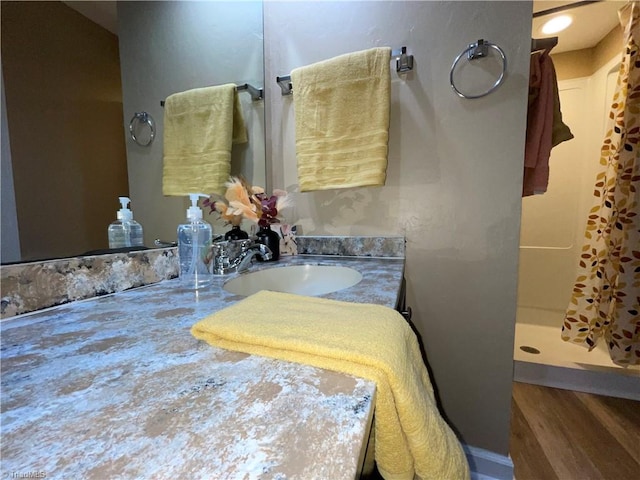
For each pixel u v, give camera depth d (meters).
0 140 0.47
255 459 0.20
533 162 1.01
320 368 0.32
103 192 0.64
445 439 0.38
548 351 1.78
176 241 0.84
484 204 0.99
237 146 1.10
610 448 1.17
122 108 0.69
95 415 0.25
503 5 0.92
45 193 0.53
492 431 1.05
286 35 1.20
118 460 0.20
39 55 0.52
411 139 1.05
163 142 0.81
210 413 0.25
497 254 0.99
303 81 1.06
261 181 1.22
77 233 0.58
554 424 1.30
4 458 0.20
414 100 1.04
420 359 0.46
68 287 0.55
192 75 0.92
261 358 0.34
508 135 0.95
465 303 1.04
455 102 0.99
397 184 1.08
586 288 1.80
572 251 2.15
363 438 0.22
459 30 0.97
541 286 2.24
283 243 1.19
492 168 0.97
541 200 2.24
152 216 0.77
